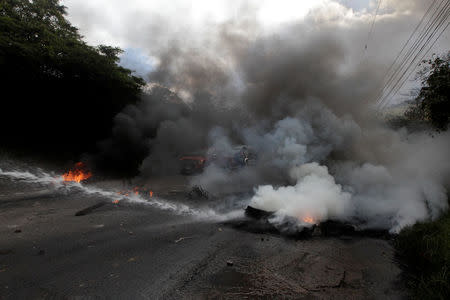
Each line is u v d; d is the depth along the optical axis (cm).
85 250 357
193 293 266
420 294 283
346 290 292
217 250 378
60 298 245
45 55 1242
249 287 283
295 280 305
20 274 285
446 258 342
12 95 1198
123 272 300
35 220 477
